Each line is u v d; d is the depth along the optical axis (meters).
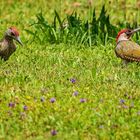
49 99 13.25
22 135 11.61
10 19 21.83
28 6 23.61
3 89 13.91
